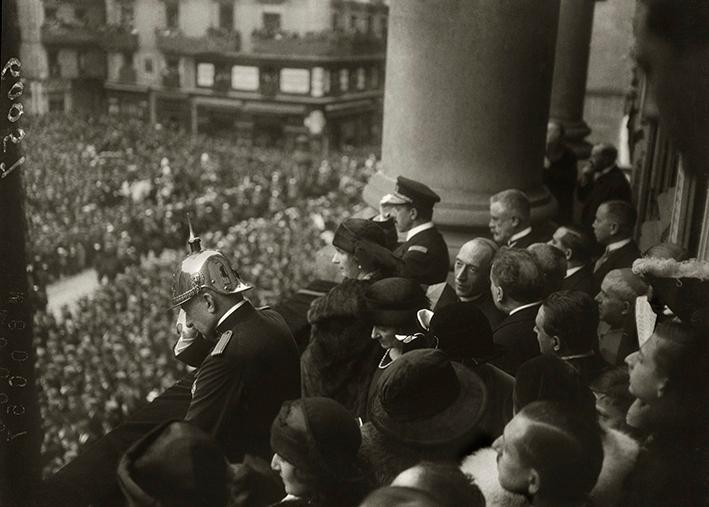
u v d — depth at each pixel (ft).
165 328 75.61
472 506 5.09
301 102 172.96
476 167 16.57
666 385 5.26
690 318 5.38
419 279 13.05
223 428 8.05
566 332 7.82
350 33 176.65
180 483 5.18
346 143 185.16
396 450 6.11
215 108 171.94
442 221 16.52
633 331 9.45
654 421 5.36
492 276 9.86
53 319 66.95
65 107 145.38
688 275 5.49
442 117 16.42
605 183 21.93
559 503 4.98
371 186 18.67
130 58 162.81
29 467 7.88
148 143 156.15
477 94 16.15
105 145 143.84
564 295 8.02
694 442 5.19
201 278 8.32
